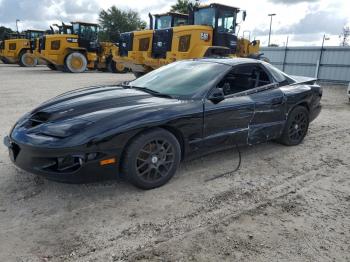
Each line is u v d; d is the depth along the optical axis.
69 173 3.02
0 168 3.95
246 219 3.05
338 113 8.65
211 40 13.29
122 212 3.09
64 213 3.04
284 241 2.72
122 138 3.19
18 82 13.54
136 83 4.59
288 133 5.13
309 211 3.24
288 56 22.31
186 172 4.08
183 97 3.85
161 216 3.04
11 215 2.97
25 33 27.02
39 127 3.22
